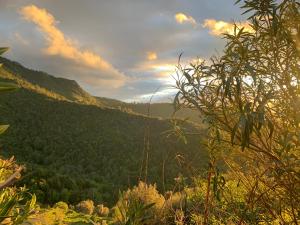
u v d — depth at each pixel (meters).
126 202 1.38
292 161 1.95
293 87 2.03
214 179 2.24
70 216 5.07
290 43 2.07
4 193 1.27
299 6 2.07
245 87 2.12
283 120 2.06
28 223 1.93
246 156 2.25
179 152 2.19
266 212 2.28
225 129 2.11
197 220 2.34
